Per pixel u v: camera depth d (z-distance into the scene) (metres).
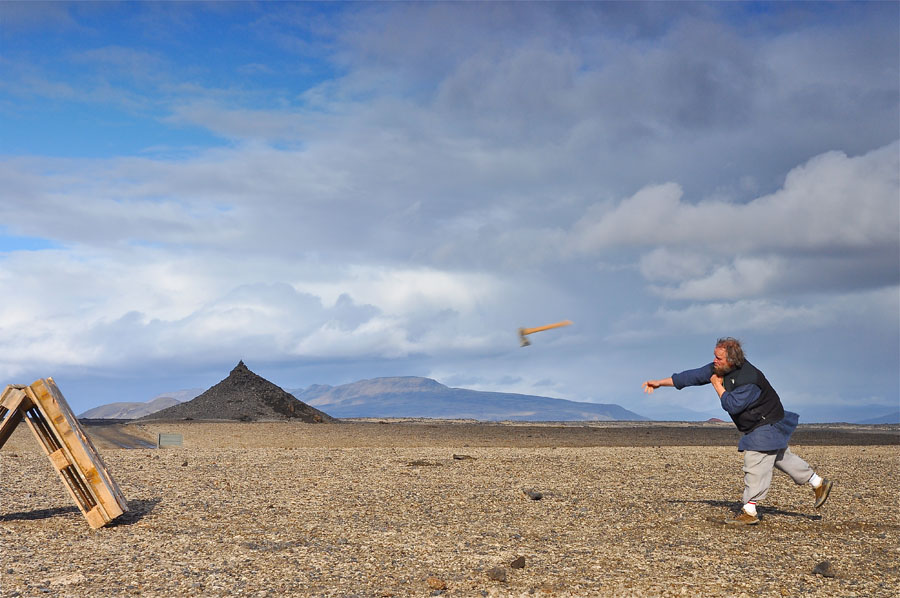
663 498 13.84
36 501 12.75
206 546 9.11
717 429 63.72
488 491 14.49
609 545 9.41
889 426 83.44
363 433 44.28
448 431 49.47
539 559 8.59
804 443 38.91
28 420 10.71
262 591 7.16
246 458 21.80
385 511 11.87
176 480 15.79
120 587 7.26
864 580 7.82
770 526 10.86
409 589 7.31
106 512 10.26
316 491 14.15
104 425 50.41
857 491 15.21
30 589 7.19
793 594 7.29
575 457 23.50
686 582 7.64
